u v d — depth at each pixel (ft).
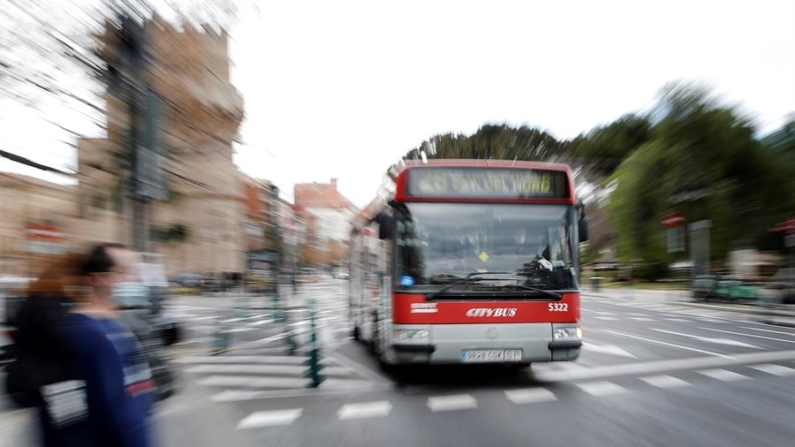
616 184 138.82
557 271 26.14
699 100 115.44
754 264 125.29
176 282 150.00
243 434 19.15
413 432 18.86
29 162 31.68
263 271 163.73
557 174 27.12
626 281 170.71
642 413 20.81
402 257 25.89
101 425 7.73
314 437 18.62
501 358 25.20
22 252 46.11
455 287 25.45
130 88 33.14
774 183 110.32
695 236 103.30
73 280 8.23
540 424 19.49
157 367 23.97
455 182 26.58
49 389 7.65
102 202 41.78
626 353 36.70
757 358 34.30
